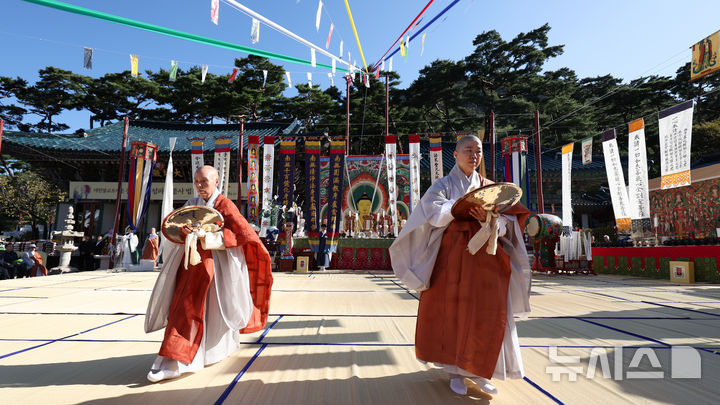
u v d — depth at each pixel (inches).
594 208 1000.9
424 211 78.6
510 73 1445.6
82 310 176.7
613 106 1501.0
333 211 521.3
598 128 1460.4
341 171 526.9
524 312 77.6
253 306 96.7
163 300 86.1
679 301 212.2
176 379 82.0
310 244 512.4
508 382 80.7
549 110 1400.1
